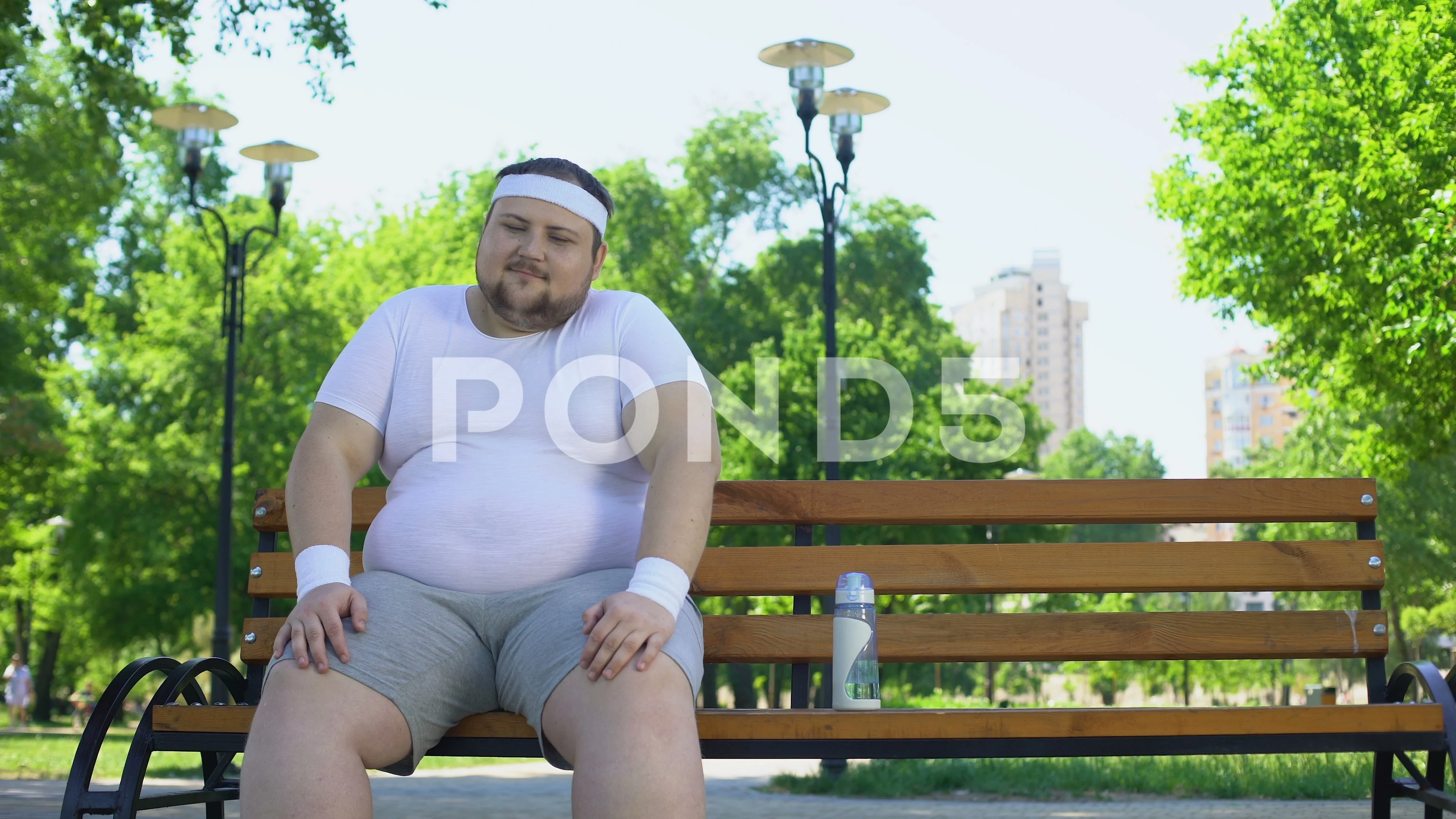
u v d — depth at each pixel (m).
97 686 45.44
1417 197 14.02
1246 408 167.12
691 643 2.09
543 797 8.31
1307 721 2.38
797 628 2.87
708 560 2.93
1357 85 15.51
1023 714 2.35
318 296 28.16
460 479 2.30
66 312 29.42
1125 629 2.90
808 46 10.77
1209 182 17.45
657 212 36.97
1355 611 2.91
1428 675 2.49
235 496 26.86
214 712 2.44
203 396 27.59
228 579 14.81
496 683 2.21
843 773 9.35
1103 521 2.98
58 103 19.17
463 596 2.21
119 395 28.66
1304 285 16.11
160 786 8.57
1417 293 13.74
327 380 2.39
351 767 1.93
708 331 34.72
